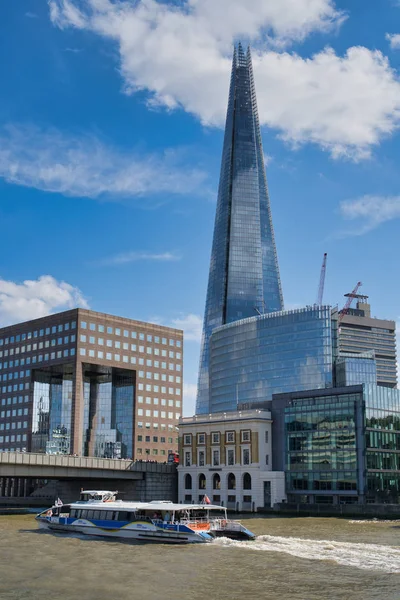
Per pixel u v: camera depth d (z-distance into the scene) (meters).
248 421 144.75
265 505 139.25
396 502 135.50
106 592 49.50
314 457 138.75
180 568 59.47
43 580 54.19
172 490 157.25
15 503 184.88
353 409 135.12
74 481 161.25
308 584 51.62
